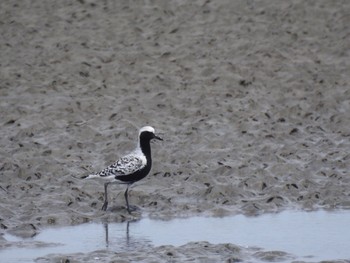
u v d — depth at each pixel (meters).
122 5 34.28
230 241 16.16
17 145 21.95
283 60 28.69
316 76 27.33
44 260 15.02
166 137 22.44
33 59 29.52
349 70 27.91
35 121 23.84
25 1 35.53
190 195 18.84
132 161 17.83
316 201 18.48
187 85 26.58
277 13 32.94
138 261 14.84
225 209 18.05
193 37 30.89
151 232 16.77
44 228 17.08
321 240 16.16
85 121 23.89
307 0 34.06
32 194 18.83
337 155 21.02
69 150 21.70
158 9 33.50
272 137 22.33
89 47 30.42
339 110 24.53
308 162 20.58
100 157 21.25
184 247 15.52
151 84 26.73
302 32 31.25
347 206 18.25
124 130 22.77
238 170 19.95
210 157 20.97
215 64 28.19
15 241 16.22
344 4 33.81
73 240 16.27
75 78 27.58
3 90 26.69
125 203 18.47
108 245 15.92
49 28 32.41
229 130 22.94
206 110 24.31
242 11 33.22
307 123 23.55
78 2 34.81
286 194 18.80
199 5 33.81
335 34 31.11
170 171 20.02
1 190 18.97
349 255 15.31
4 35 31.92
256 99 25.23
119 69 28.16
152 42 30.53
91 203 18.33
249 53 29.17
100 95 25.97
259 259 15.10
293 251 15.54
